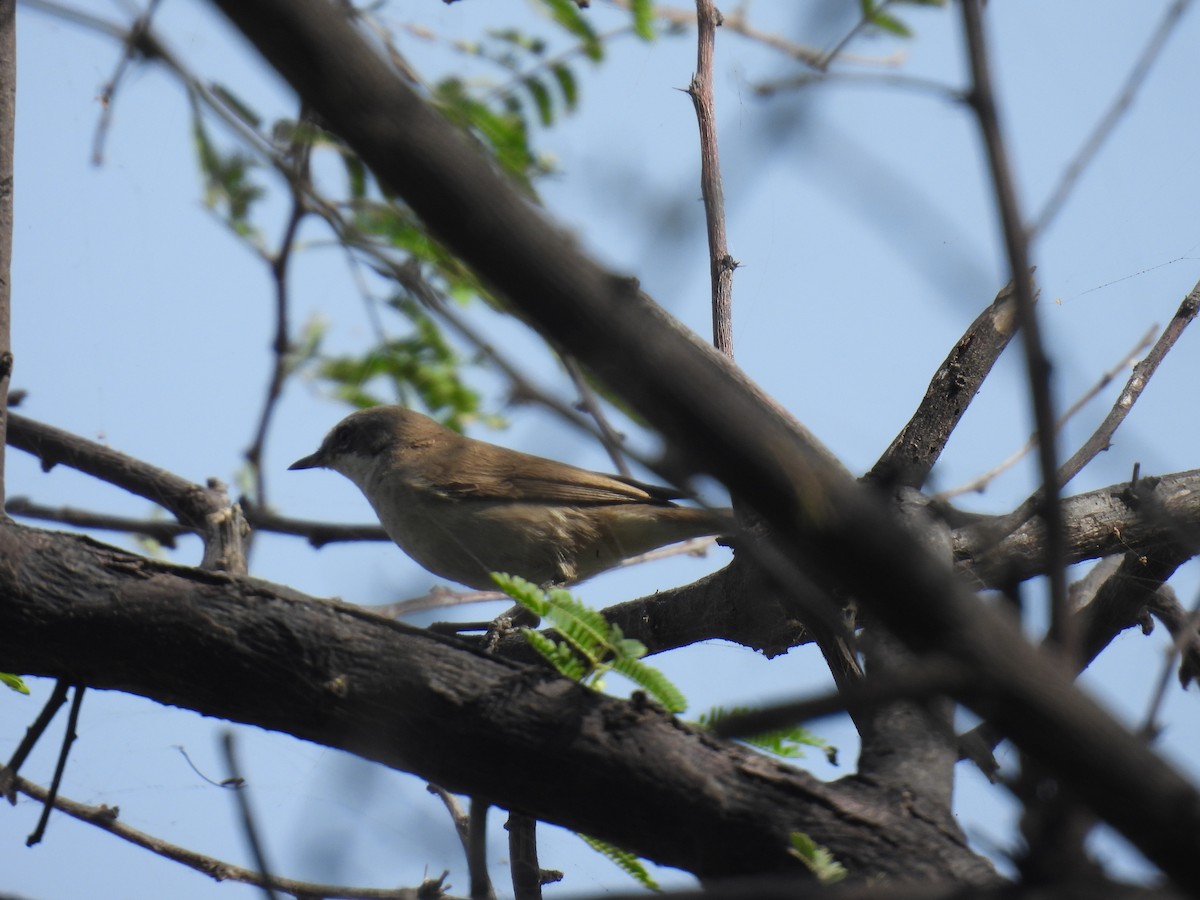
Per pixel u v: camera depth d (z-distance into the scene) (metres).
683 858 5.50
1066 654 2.85
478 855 5.68
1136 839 2.70
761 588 7.59
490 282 2.39
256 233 7.30
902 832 5.30
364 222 6.86
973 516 7.24
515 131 6.94
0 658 5.85
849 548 2.47
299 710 5.70
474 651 5.80
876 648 5.94
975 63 2.85
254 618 5.70
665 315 3.09
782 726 2.73
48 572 5.70
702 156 8.37
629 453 2.61
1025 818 3.16
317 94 2.23
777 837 5.30
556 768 5.54
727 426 2.40
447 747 5.63
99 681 5.89
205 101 4.82
